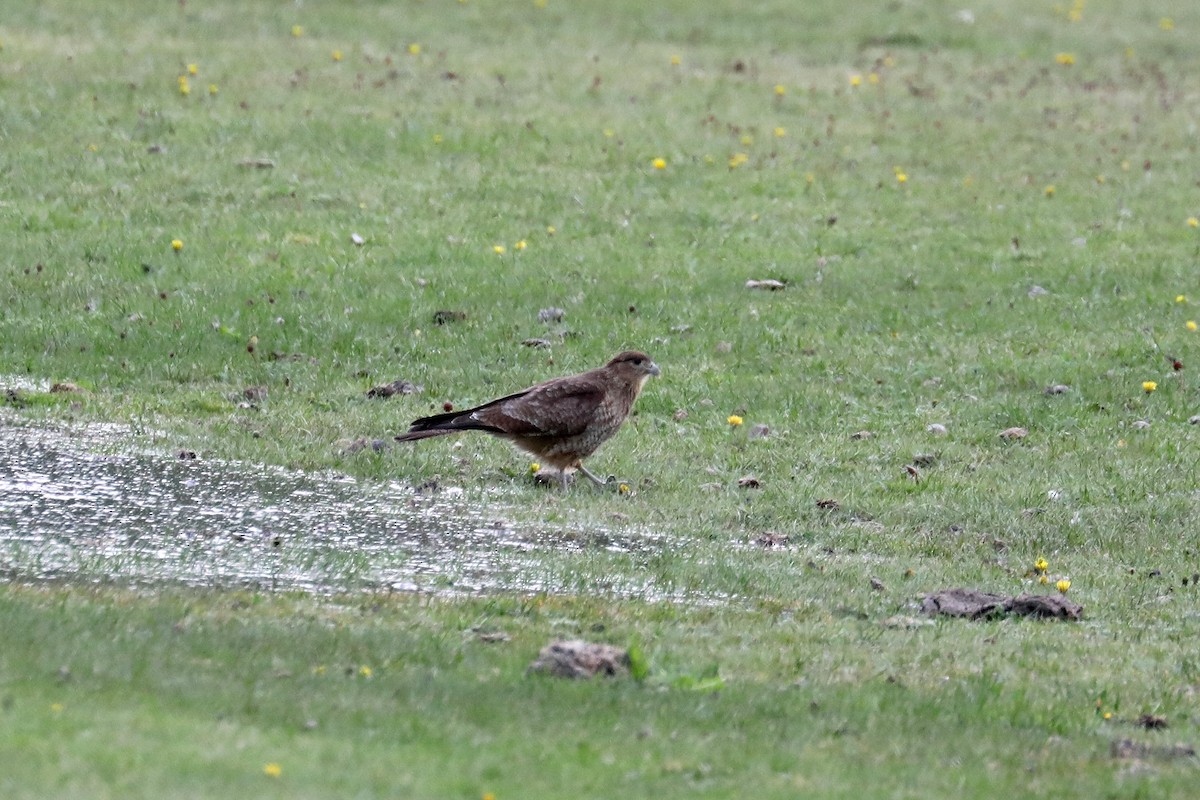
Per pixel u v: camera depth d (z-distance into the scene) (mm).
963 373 21484
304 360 20953
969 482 17766
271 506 15977
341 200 27078
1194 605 14578
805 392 20531
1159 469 18391
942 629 13594
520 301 23438
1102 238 27812
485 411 16812
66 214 25500
